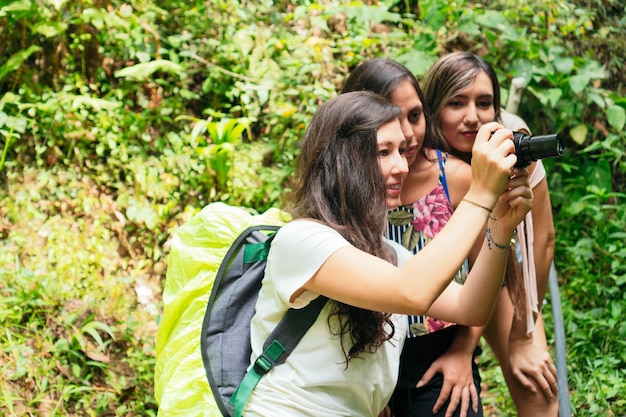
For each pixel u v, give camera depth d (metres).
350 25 4.91
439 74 2.67
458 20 4.83
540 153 1.83
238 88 4.54
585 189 4.73
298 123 4.44
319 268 1.82
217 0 4.67
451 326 2.50
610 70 5.23
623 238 4.46
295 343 1.92
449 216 2.45
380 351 1.98
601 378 3.64
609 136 4.63
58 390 3.36
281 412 1.90
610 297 4.19
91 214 4.08
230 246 2.19
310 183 1.97
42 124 4.21
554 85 4.76
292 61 4.51
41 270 3.81
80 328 3.58
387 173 1.96
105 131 4.24
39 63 4.42
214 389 2.02
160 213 4.10
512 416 3.62
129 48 4.47
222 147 4.11
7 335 3.43
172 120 4.46
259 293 2.03
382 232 1.93
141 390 3.49
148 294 3.96
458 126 2.66
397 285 1.74
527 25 5.09
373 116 1.94
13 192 4.07
